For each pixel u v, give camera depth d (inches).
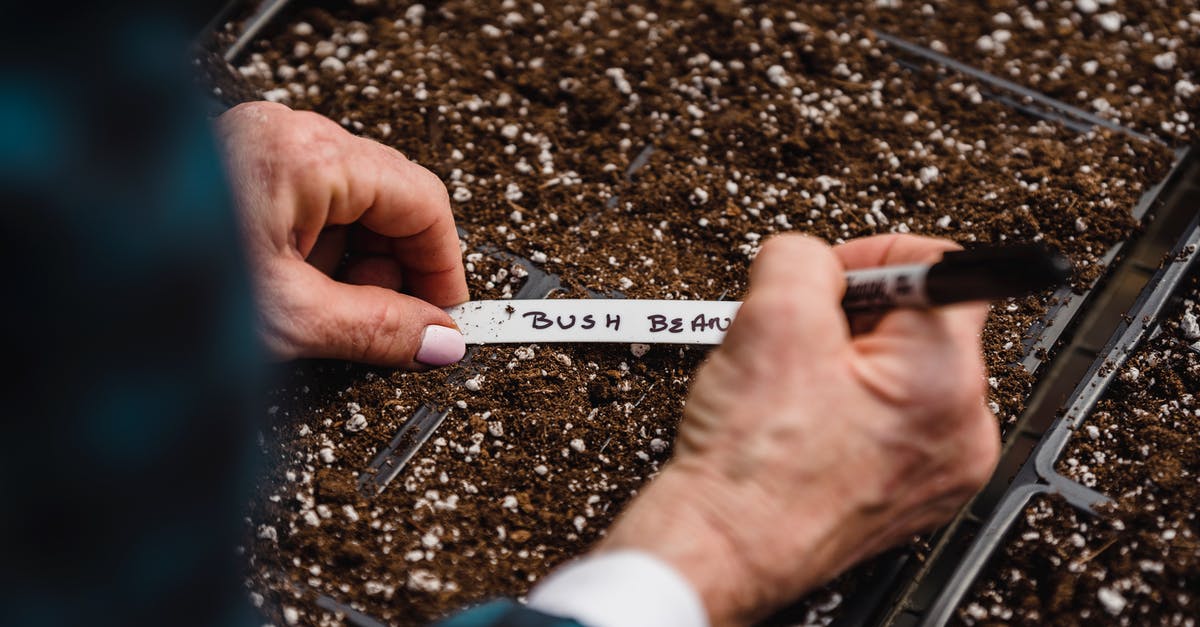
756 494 22.5
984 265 21.8
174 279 16.0
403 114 29.3
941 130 29.3
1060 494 25.0
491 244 27.8
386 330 25.5
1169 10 31.0
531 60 30.3
